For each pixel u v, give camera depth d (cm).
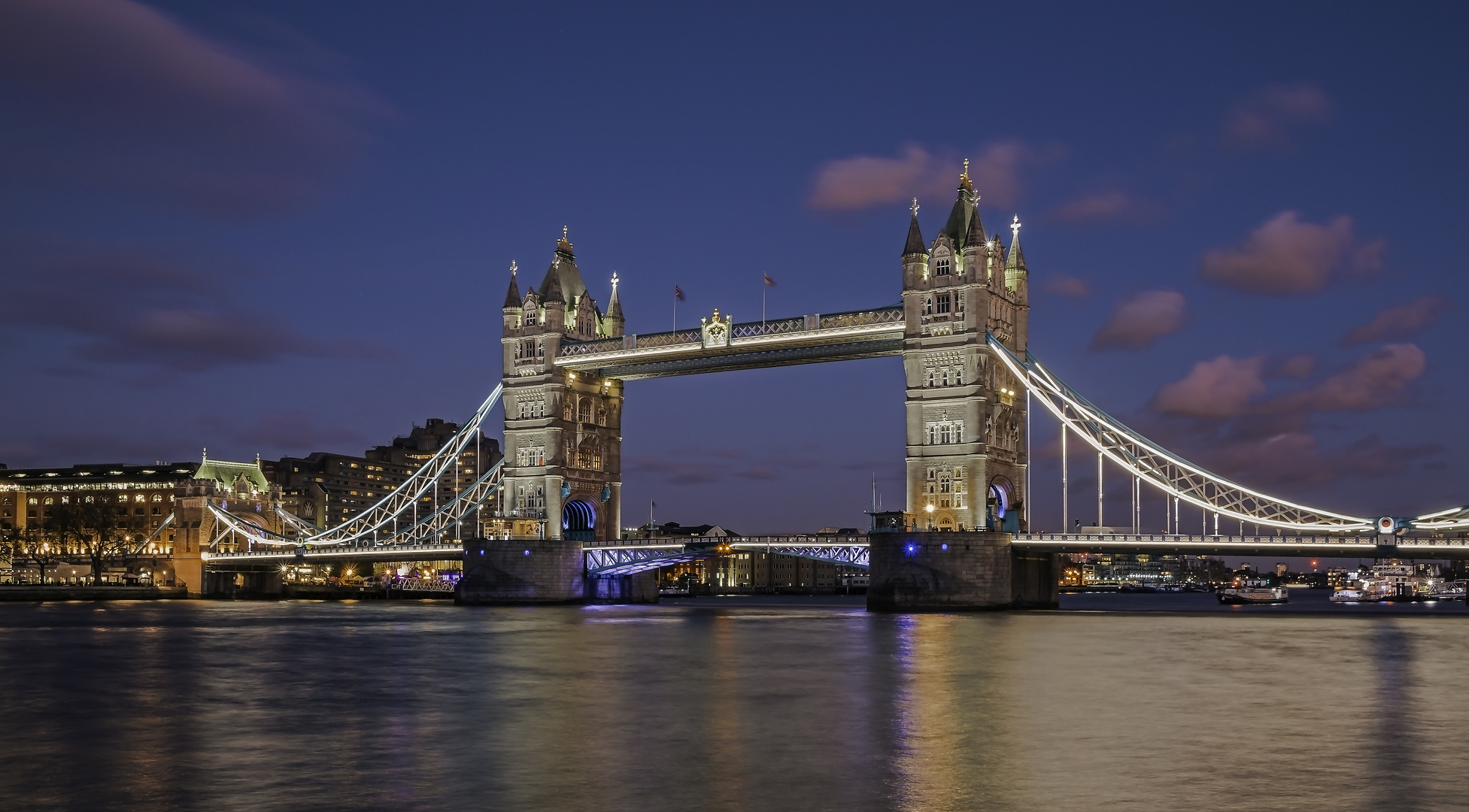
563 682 6925
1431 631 11469
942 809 3659
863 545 15725
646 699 6109
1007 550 14562
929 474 15125
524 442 18662
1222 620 13612
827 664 7875
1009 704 5803
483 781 4075
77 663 8262
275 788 3994
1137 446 14800
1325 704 5775
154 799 3847
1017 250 16050
